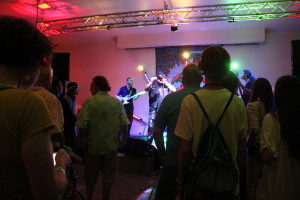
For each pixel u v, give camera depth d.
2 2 5.42
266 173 1.60
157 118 2.02
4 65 0.78
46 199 0.73
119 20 6.80
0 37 0.75
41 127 0.73
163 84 6.62
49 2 5.45
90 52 8.71
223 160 1.18
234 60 7.57
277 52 7.38
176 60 7.94
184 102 1.34
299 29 7.12
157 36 7.69
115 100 2.92
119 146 2.97
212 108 1.27
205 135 1.23
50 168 0.74
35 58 0.81
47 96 1.49
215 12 6.18
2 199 0.71
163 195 1.90
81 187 3.74
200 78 2.06
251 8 5.51
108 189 2.73
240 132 1.29
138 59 8.27
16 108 0.73
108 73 8.52
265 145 1.56
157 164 4.86
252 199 2.28
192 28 7.19
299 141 1.46
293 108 1.51
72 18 6.24
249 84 5.69
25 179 0.74
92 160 2.73
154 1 5.45
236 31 7.20
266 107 2.31
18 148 0.72
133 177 4.45
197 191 1.22
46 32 6.65
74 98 4.58
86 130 2.78
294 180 1.48
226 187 1.19
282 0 5.13
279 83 1.59
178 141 1.88
